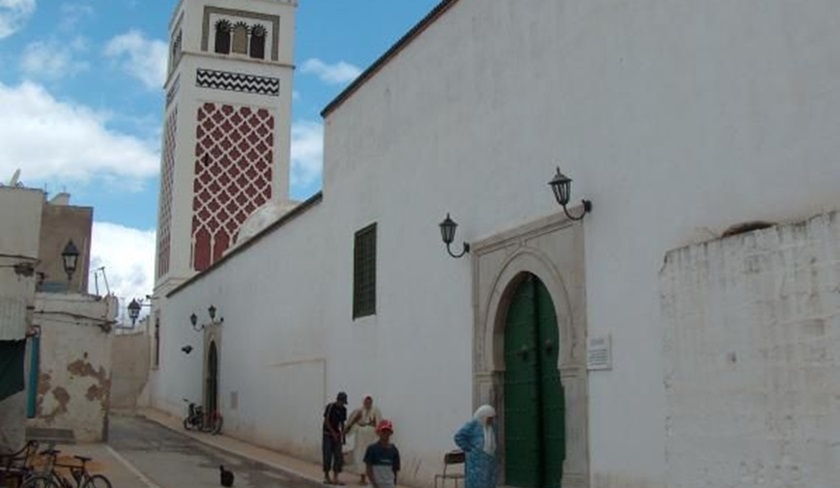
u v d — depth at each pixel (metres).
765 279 5.98
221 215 32.19
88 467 12.59
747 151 6.84
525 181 9.91
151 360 35.84
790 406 5.72
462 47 11.63
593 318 8.52
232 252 23.66
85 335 19.66
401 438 12.69
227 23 33.44
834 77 6.14
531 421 9.65
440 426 11.52
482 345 10.53
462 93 11.54
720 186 7.07
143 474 14.05
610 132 8.50
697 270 6.61
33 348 16.00
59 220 23.56
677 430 6.72
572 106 9.14
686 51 7.56
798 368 5.68
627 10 8.38
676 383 6.76
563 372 8.91
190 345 28.44
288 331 18.67
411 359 12.55
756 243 6.07
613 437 8.09
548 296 9.55
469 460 7.86
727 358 6.27
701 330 6.53
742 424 6.10
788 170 6.45
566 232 9.05
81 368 19.55
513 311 10.23
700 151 7.31
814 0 6.34
